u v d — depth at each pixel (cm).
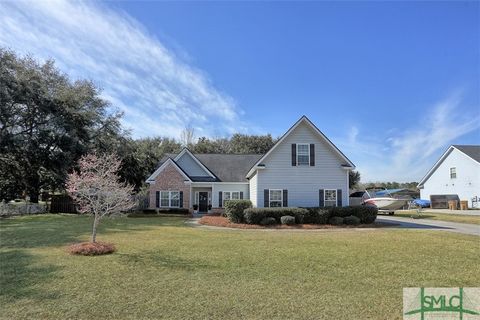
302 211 2012
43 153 2956
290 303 611
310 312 571
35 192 3288
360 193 4756
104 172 1582
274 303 611
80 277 771
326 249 1122
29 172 3150
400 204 2945
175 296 646
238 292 670
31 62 3027
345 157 2248
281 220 1961
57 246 1174
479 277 786
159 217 2581
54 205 3133
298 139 2266
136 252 1063
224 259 962
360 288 700
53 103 3031
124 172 3425
